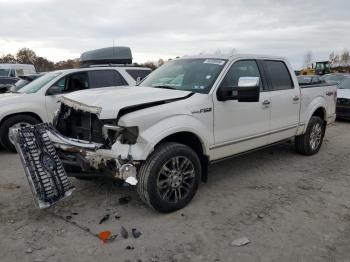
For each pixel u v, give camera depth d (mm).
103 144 4176
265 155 7164
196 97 4699
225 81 5047
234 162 6664
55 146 4461
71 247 3701
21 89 8414
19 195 5027
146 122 4121
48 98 7918
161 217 4355
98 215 4395
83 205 4668
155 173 4191
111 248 3688
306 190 5312
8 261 3467
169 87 5195
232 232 4027
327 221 4316
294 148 7211
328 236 3961
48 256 3549
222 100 4898
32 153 4012
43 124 4449
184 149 4434
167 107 4355
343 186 5504
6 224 4168
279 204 4793
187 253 3613
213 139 4863
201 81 5035
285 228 4129
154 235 3943
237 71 5324
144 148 4066
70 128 4773
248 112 5332
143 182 4195
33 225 4145
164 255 3576
